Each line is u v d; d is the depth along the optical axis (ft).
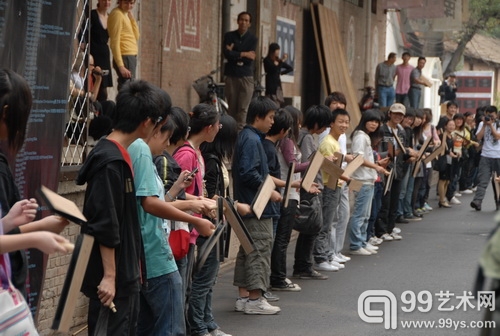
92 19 36.86
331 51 77.20
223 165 31.45
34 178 22.90
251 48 55.01
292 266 44.06
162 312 22.08
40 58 23.09
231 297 36.70
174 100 52.39
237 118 55.06
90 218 19.38
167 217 21.45
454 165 75.56
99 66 36.88
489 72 148.77
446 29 93.81
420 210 67.82
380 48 100.78
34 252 22.58
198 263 24.67
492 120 70.08
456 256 47.73
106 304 19.43
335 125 41.01
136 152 21.27
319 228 38.88
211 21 57.47
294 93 74.64
